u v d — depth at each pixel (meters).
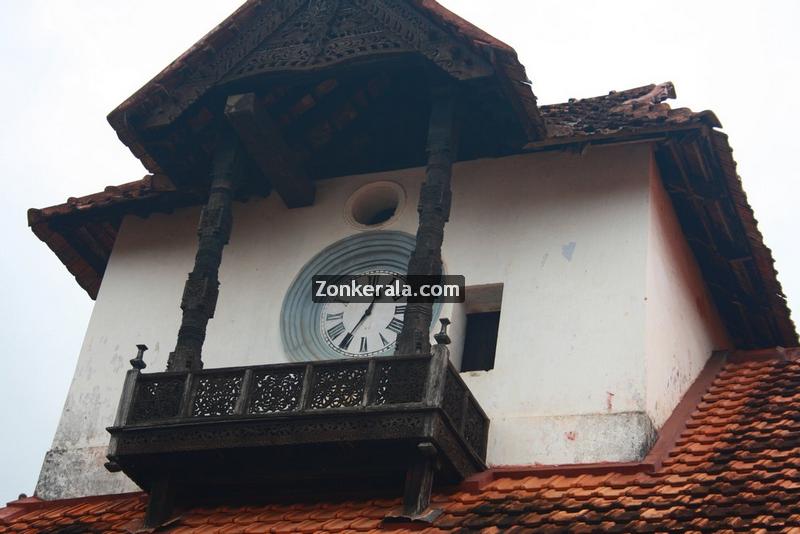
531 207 17.41
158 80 17.55
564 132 17.02
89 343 18.77
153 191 19.05
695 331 17.92
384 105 18.09
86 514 16.64
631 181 17.08
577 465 15.14
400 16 16.92
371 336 17.34
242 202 19.16
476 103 17.12
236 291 18.33
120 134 17.88
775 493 13.37
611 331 16.08
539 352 16.27
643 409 15.41
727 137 16.56
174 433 15.38
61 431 18.06
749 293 18.91
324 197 18.73
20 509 17.27
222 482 15.57
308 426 14.85
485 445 15.73
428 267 15.65
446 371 14.77
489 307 17.30
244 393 15.27
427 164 16.66
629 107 17.20
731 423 15.61
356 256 18.08
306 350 17.48
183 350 16.08
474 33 16.31
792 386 16.33
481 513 14.34
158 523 15.45
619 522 13.52
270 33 17.53
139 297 19.00
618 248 16.64
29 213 19.47
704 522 13.11
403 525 14.33
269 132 17.67
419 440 14.44
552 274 16.78
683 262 18.00
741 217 17.61
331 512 15.09
